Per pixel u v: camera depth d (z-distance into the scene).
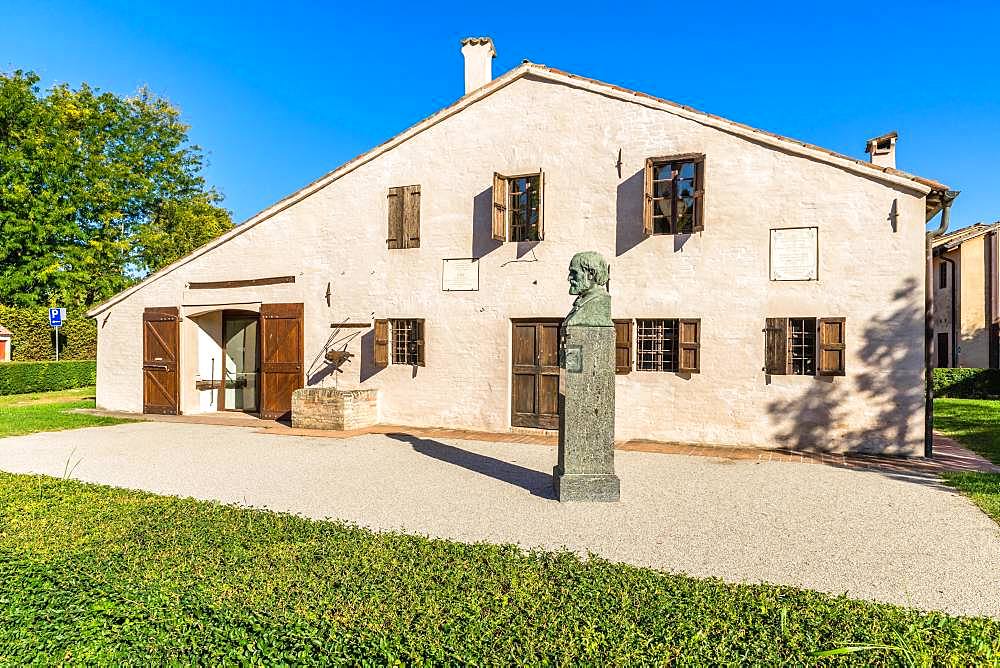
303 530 4.97
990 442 10.38
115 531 4.87
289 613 3.17
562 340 6.79
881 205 9.12
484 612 3.29
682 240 10.12
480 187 11.52
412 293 12.04
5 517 5.30
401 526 5.56
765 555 4.83
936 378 18.66
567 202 10.87
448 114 11.73
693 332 10.01
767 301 9.65
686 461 8.70
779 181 9.62
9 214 24.80
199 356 14.48
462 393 11.61
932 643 3.00
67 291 26.39
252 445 10.12
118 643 2.95
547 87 11.05
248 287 13.51
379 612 3.24
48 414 13.84
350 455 9.20
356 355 12.50
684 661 2.77
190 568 3.90
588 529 5.51
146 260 32.03
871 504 6.40
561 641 2.93
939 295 22.83
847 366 9.25
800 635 3.04
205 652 2.85
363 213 12.50
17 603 3.34
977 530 5.50
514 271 11.24
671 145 10.22
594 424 6.52
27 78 26.78
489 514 6.00
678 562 4.66
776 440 9.59
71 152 26.84
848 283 9.26
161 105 32.75
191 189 34.97
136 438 10.93
